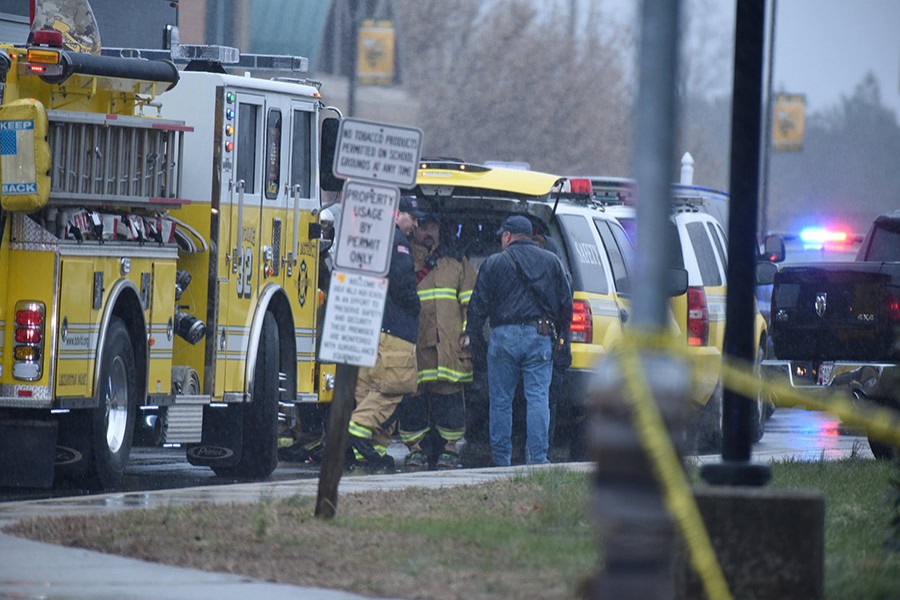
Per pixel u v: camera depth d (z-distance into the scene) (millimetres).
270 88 51156
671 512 17984
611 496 17906
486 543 30969
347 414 34219
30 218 42125
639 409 17688
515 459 58281
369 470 52562
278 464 55656
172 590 26688
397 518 34375
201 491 40188
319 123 53875
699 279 62625
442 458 54250
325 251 55625
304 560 29250
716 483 26688
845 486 41562
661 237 17625
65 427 43500
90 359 43156
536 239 54562
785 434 71938
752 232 27172
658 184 17609
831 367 55281
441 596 26219
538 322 51938
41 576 27859
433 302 53875
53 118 41969
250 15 161000
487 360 53031
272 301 51812
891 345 54594
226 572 28406
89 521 33500
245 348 49625
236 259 49406
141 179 45469
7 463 42812
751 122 27234
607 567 17859
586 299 55906
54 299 41938
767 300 94875
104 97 45562
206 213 48688
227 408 49969
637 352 17812
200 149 48906
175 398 47312
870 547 31375
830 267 55562
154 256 46031
